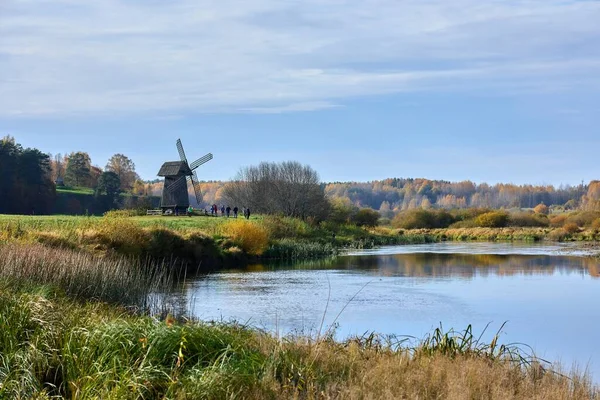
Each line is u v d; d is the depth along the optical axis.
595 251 63.25
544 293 32.19
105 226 37.81
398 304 28.17
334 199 104.44
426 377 11.32
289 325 22.64
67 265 21.81
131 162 162.12
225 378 10.16
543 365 14.52
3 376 9.81
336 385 10.75
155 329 11.78
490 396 10.70
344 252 62.41
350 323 23.42
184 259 42.12
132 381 9.69
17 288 15.98
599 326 23.12
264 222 64.38
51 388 10.15
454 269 44.47
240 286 33.94
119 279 23.14
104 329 11.55
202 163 85.56
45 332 11.35
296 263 49.03
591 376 14.25
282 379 10.98
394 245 78.06
